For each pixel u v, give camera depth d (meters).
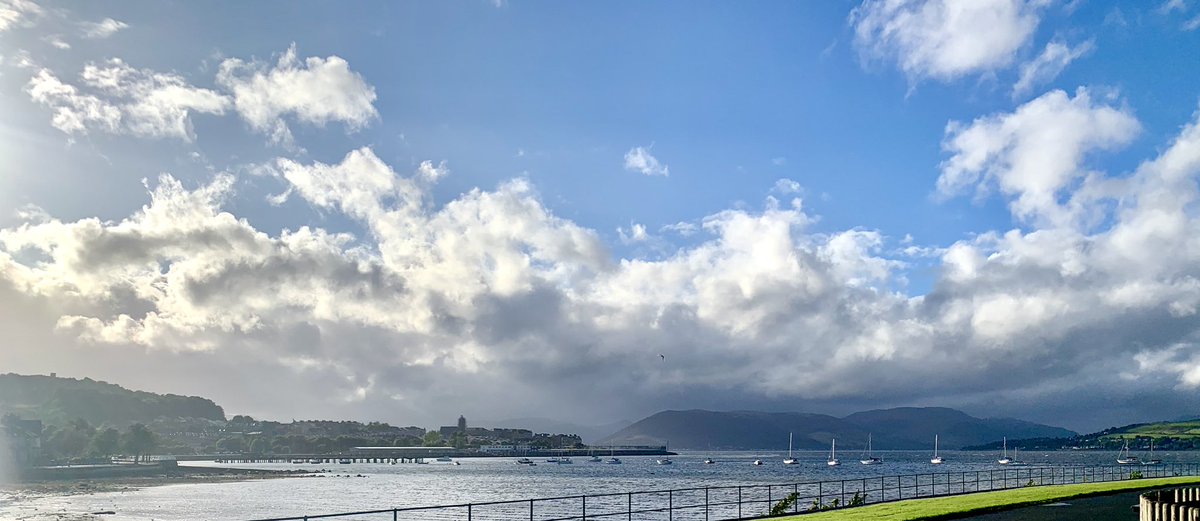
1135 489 55.44
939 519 37.94
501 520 92.25
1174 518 25.22
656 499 122.12
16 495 155.62
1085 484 61.56
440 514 105.12
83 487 182.12
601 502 117.69
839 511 41.56
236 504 134.88
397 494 162.25
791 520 37.50
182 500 144.75
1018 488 59.16
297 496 156.25
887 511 40.38
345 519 100.75
